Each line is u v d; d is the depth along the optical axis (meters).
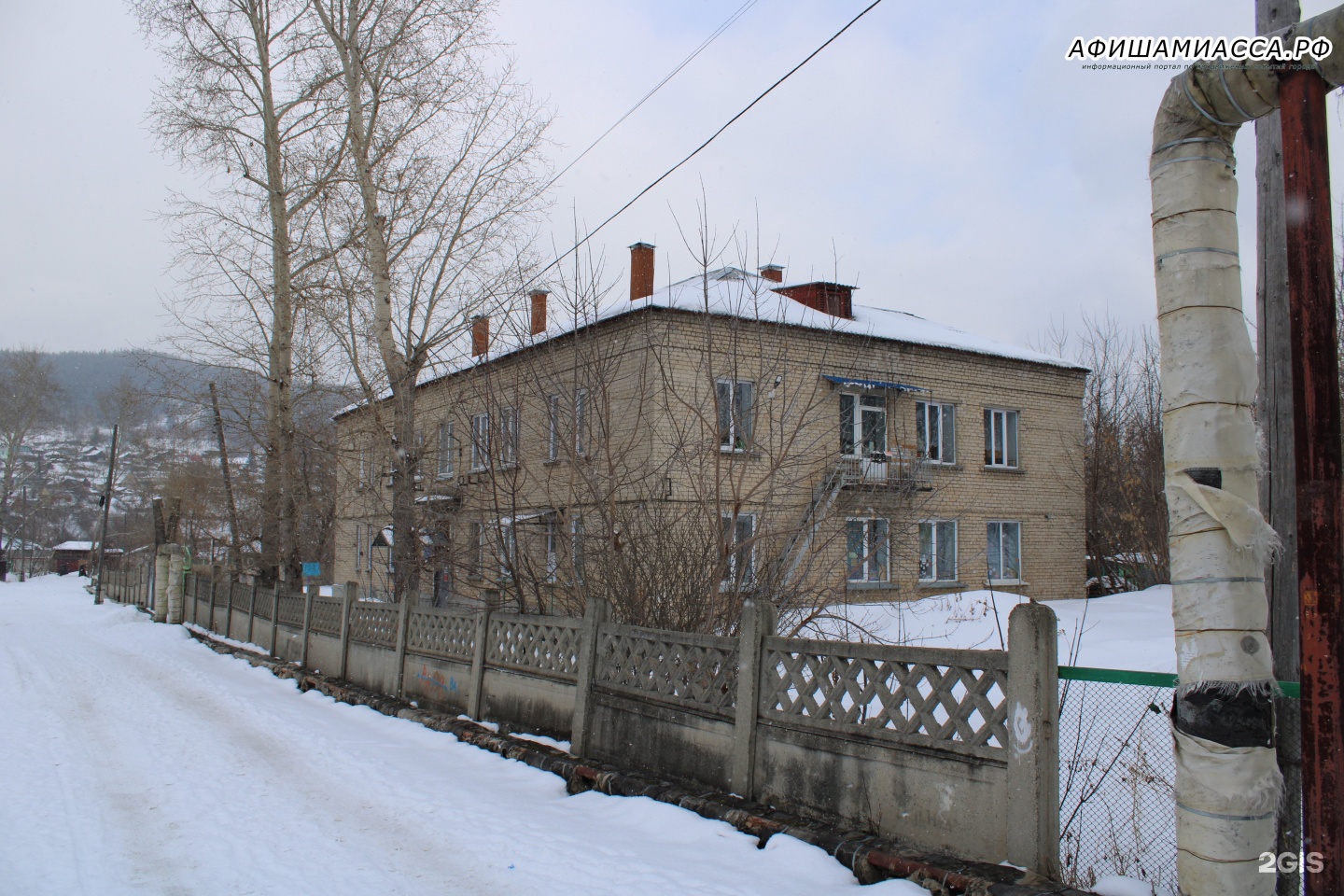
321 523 20.56
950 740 4.74
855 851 4.83
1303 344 3.12
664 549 8.54
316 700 11.90
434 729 9.34
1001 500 21.86
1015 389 22.48
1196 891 3.40
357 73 14.77
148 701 11.73
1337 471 3.05
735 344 9.49
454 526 12.45
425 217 13.94
